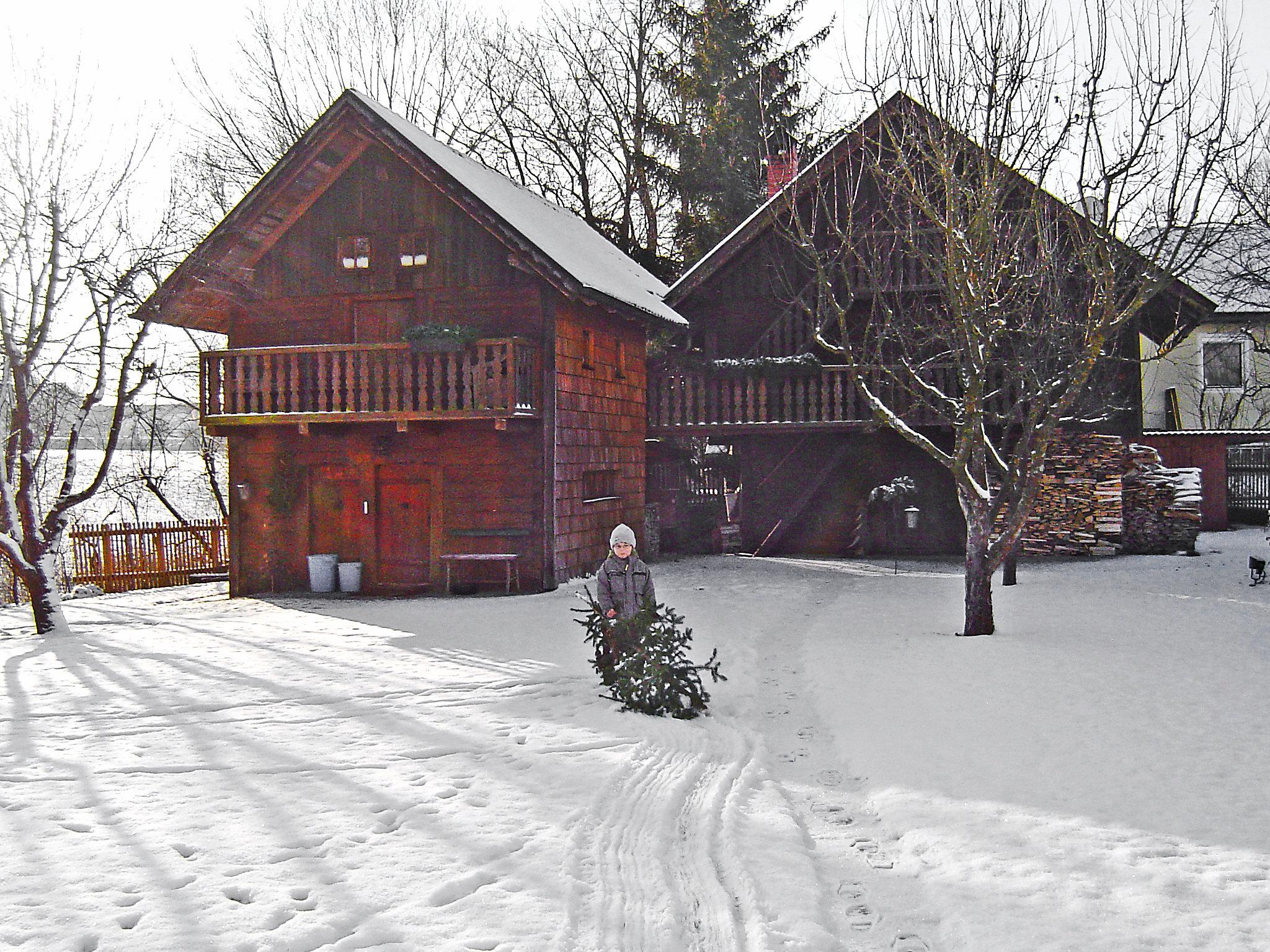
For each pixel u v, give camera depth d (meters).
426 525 18.78
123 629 14.72
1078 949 4.23
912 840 5.68
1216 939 4.26
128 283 15.48
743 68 34.31
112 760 7.36
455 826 5.84
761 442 24.27
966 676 9.57
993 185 11.53
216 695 9.61
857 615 14.04
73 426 15.20
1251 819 5.68
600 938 4.39
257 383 18.67
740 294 23.50
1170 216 10.86
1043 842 5.46
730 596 16.50
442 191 17.81
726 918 4.65
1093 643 11.02
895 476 23.50
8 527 14.51
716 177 34.28
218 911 4.66
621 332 21.77
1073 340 12.90
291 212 19.38
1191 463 25.05
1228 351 27.33
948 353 15.52
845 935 4.65
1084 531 20.98
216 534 24.31
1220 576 17.02
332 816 6.03
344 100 17.86
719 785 6.78
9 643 13.55
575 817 5.99
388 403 18.56
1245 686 8.85
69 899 4.82
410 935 4.39
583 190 36.53
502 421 17.09
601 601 9.53
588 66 35.94
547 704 9.15
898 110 13.51
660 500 26.62
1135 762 6.76
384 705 9.15
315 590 18.84
